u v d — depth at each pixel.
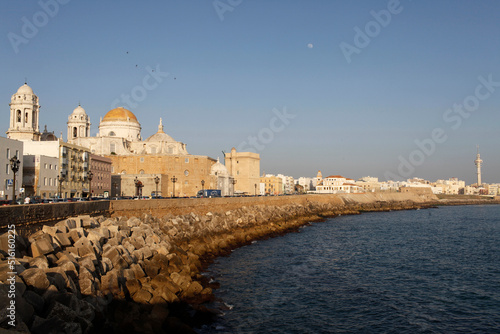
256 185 192.75
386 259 68.44
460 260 68.62
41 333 23.06
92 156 112.44
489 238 98.44
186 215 76.88
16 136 131.25
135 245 47.03
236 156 185.62
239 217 92.25
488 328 37.50
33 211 42.72
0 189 70.38
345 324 37.84
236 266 58.62
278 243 81.81
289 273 55.69
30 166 84.88
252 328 35.88
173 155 141.25
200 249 63.12
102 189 118.50
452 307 43.16
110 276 33.56
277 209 123.62
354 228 116.56
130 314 30.84
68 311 25.52
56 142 95.19
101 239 41.53
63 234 37.34
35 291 26.14
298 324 37.31
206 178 148.00
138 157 141.00
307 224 124.31
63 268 30.45
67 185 97.62
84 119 158.00
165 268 44.62
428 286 51.22
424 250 78.62
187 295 41.03
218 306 40.78
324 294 46.59
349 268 60.59
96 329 27.47
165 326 31.97
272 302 42.94
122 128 159.12
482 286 51.53
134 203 68.88
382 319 39.28
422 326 37.78
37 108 137.12
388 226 125.00
